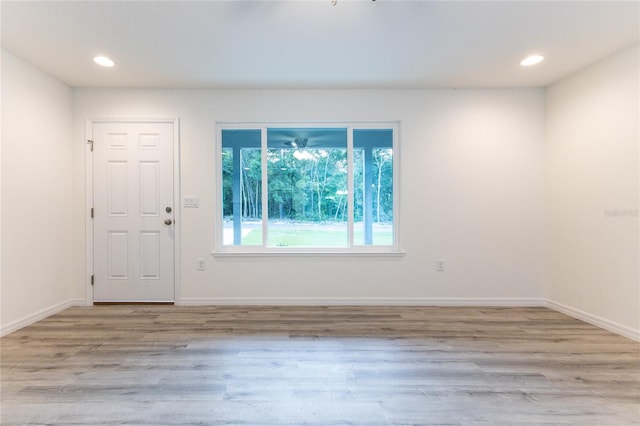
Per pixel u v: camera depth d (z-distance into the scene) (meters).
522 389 1.78
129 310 3.17
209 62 2.75
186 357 2.16
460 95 3.35
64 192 3.20
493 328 2.71
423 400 1.68
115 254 3.34
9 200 2.62
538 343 2.40
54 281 3.08
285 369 2.00
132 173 3.33
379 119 3.37
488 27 2.24
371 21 2.17
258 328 2.70
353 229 3.48
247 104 3.36
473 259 3.37
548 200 3.29
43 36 2.33
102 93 3.29
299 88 3.34
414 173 3.37
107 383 1.83
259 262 3.38
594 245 2.79
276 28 2.24
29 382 1.83
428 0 1.95
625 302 2.53
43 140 2.94
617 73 2.58
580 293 2.93
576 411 1.59
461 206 3.36
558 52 2.58
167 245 3.36
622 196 2.55
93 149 3.31
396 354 2.21
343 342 2.41
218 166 3.42
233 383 1.84
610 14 2.08
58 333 2.58
